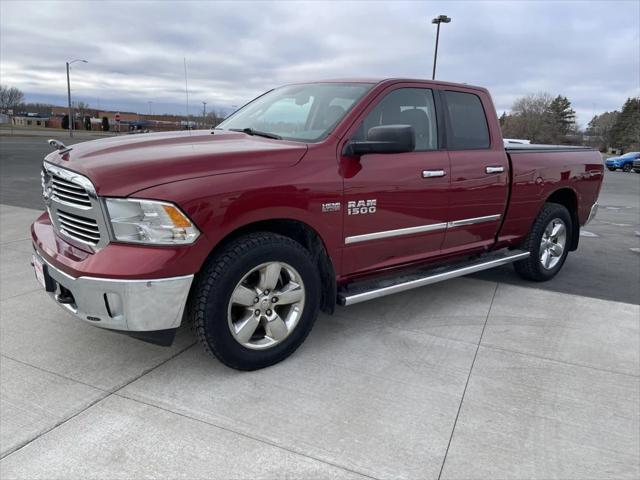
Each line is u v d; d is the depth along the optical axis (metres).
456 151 4.12
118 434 2.53
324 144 3.29
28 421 2.61
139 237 2.68
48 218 3.67
